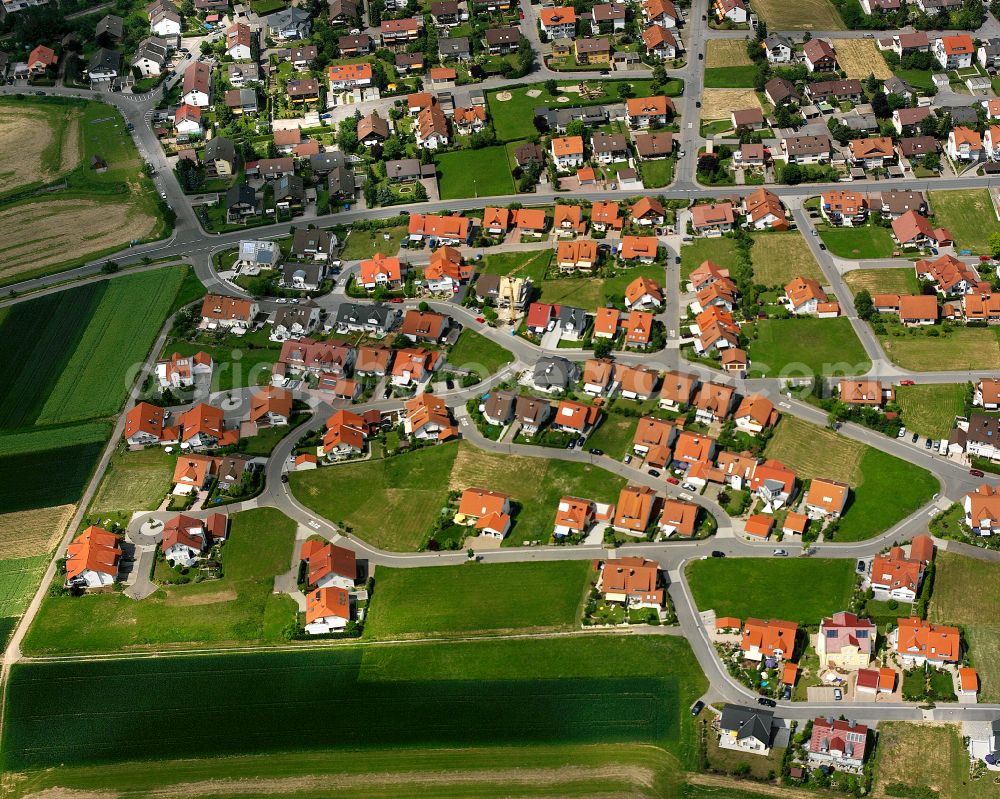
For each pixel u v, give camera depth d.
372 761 172.00
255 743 176.00
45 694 186.50
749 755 167.88
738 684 177.75
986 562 193.38
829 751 164.50
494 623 190.00
